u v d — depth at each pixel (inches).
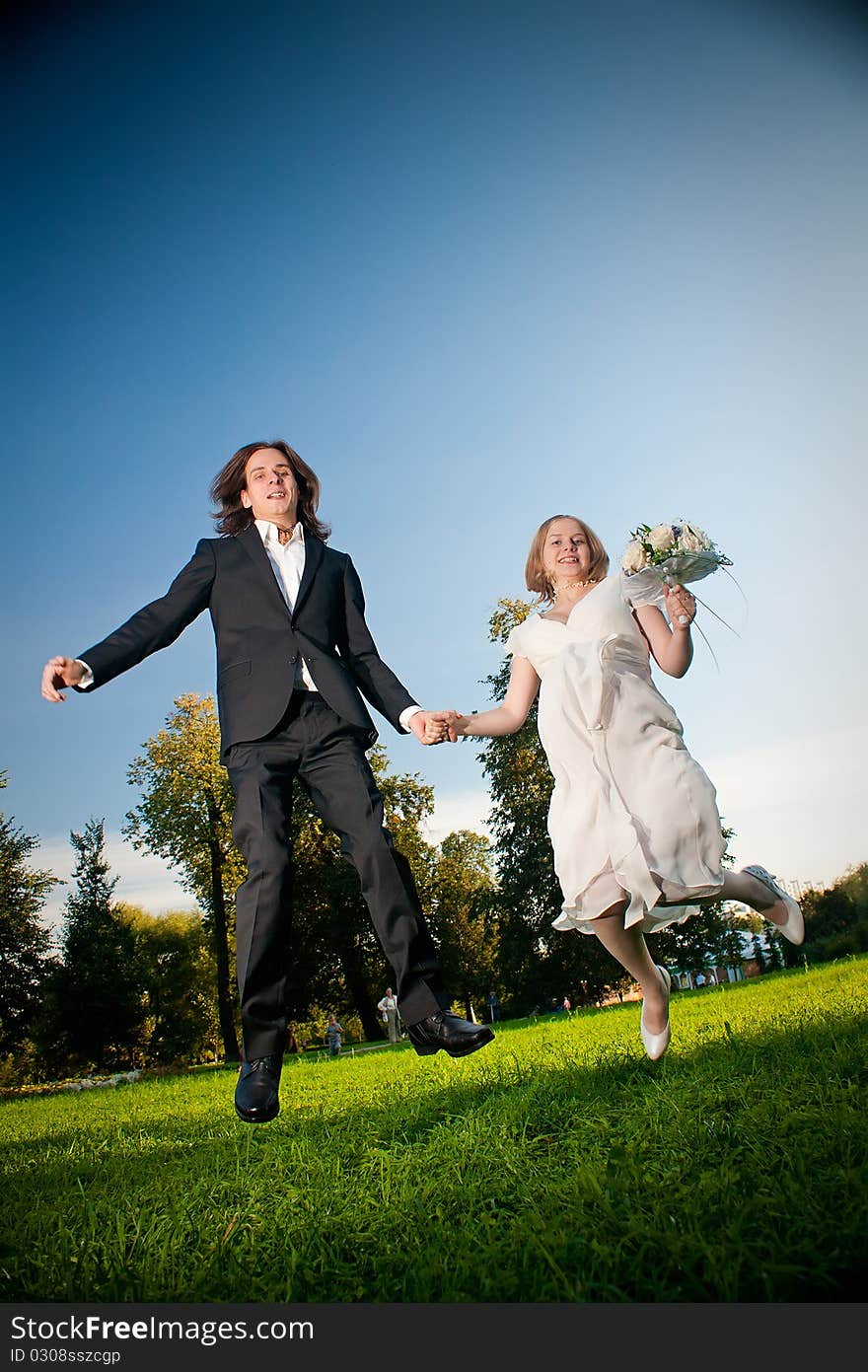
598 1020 418.3
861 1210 81.0
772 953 1285.7
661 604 173.8
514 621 1204.5
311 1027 1841.8
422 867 1487.5
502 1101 162.9
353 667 162.4
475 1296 79.7
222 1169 156.6
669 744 161.6
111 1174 173.9
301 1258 94.7
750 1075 148.6
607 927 163.3
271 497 162.4
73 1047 1537.9
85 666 140.6
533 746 1170.6
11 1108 550.0
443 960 1593.3
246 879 143.9
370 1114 198.2
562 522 180.7
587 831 159.2
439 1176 119.0
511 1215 97.7
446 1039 139.9
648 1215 88.2
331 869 1344.7
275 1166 149.6
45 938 1560.0
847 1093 121.3
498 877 1194.0
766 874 167.8
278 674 148.0
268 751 147.9
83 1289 95.4
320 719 149.0
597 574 180.5
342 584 163.5
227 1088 450.6
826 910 1421.0
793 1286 73.7
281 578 160.4
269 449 168.4
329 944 1380.4
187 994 2138.3
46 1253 109.3
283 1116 230.1
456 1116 165.8
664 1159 106.4
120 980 1552.7
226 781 1441.9
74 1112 415.5
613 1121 134.9
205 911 1471.5
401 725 159.6
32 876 1565.0
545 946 1182.9
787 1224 82.0
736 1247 78.0
